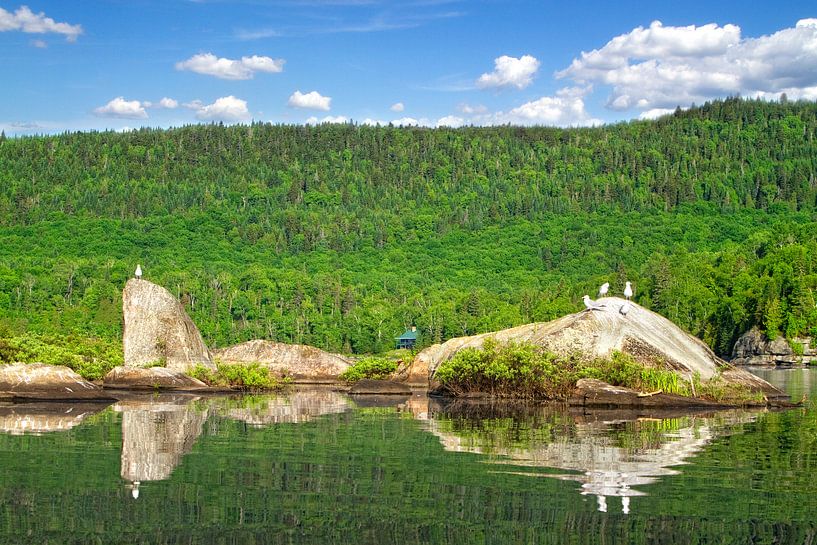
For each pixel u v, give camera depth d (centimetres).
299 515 1375
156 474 1667
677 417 2772
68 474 1656
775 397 3422
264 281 17000
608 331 3512
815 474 1672
